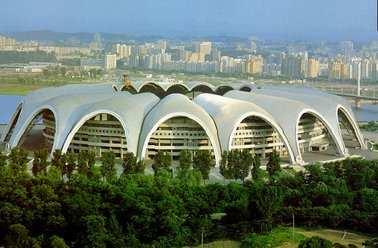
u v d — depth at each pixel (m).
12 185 188.12
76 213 172.88
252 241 168.88
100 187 190.38
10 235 166.88
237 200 188.75
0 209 174.12
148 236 171.50
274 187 194.00
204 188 196.88
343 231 186.50
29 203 176.12
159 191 187.25
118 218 177.88
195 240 171.75
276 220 185.88
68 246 163.75
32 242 160.38
